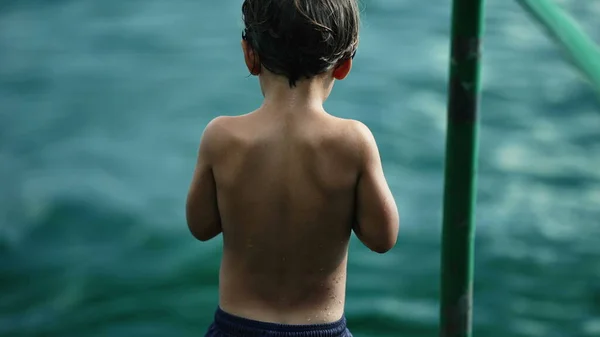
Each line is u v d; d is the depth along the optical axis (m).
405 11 18.02
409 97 13.92
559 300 8.84
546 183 11.29
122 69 15.34
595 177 11.45
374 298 8.79
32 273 9.35
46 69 15.34
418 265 9.41
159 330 8.38
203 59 15.75
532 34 16.83
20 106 13.88
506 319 8.52
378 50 15.95
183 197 11.02
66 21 17.61
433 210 10.57
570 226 10.24
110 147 12.45
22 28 17.27
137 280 9.23
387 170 11.55
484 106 13.66
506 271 9.34
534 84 14.49
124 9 18.27
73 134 12.90
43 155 12.16
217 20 17.72
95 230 10.20
